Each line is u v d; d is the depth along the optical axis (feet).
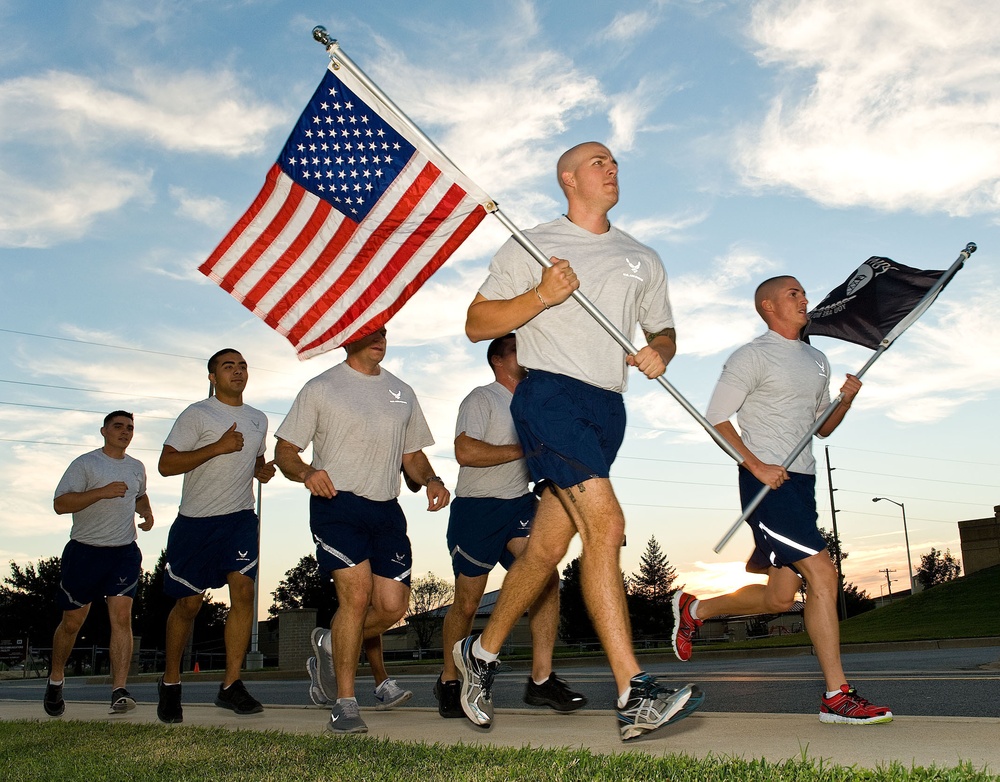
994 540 116.26
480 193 13.91
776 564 14.69
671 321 14.53
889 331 17.47
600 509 12.14
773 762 9.62
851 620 92.79
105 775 11.37
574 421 12.58
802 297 15.81
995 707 17.17
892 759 9.71
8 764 13.09
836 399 16.08
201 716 20.97
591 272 13.43
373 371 18.38
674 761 9.47
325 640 20.10
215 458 20.72
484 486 18.92
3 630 174.81
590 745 12.12
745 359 15.46
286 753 12.19
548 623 17.56
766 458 15.19
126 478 24.56
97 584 24.21
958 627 69.05
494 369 19.88
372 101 14.42
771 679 27.35
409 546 18.90
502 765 10.08
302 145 14.62
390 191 14.40
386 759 11.07
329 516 17.24
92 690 49.85
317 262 14.75
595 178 13.80
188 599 20.49
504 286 13.89
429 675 53.11
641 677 11.49
